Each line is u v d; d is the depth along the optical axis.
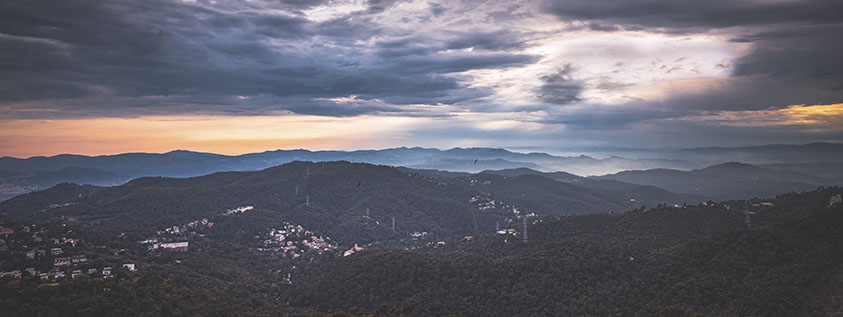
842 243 100.69
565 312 106.75
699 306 97.81
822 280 92.75
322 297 129.12
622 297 106.56
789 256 104.19
